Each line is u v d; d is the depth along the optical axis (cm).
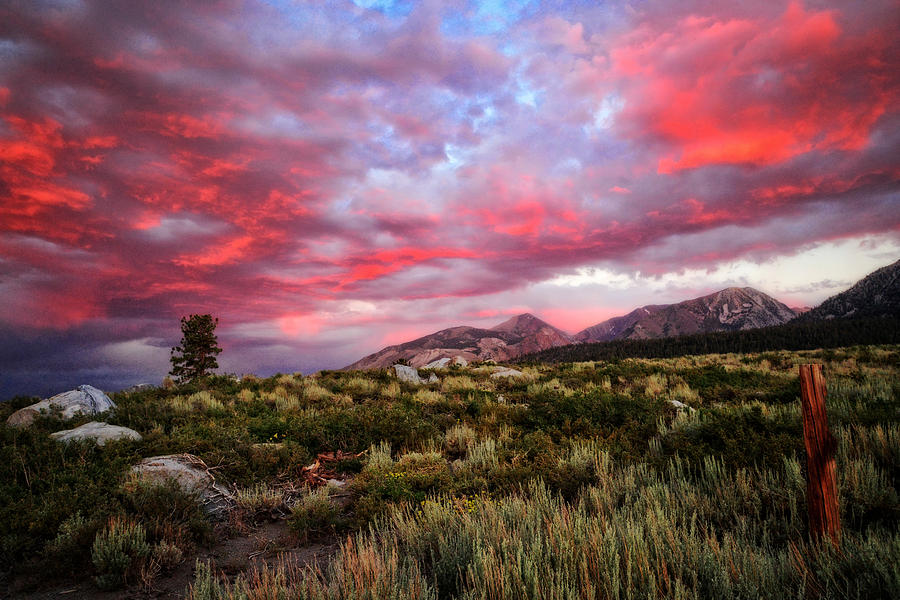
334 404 1480
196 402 1356
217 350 3300
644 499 484
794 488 474
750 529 430
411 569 358
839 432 635
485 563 335
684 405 1178
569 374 2152
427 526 471
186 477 649
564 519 427
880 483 476
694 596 296
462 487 647
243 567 475
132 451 737
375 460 806
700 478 572
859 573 312
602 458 649
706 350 12675
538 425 1016
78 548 456
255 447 831
